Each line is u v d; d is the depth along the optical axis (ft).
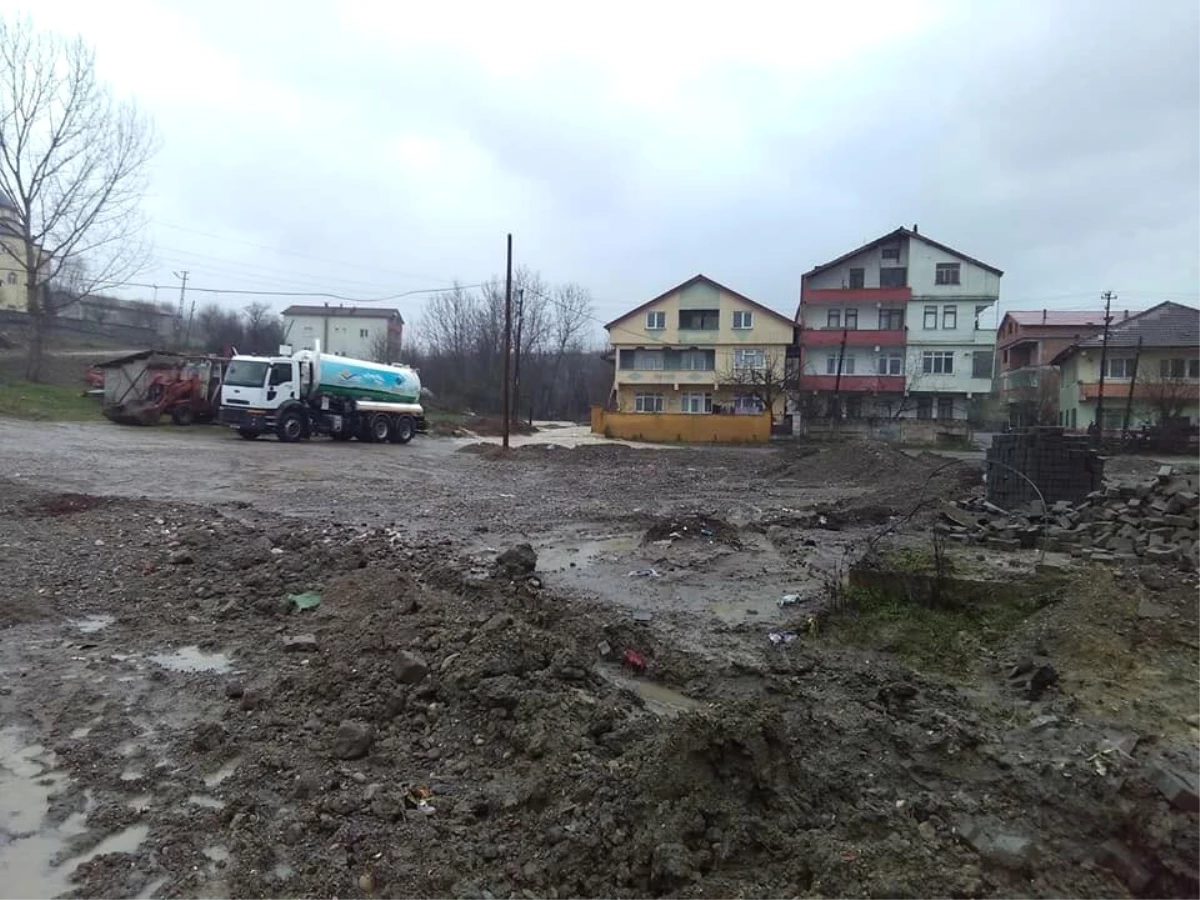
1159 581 22.24
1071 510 32.81
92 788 12.08
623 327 175.73
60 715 14.70
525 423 166.71
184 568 25.26
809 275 166.20
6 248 118.62
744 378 159.84
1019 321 201.77
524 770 12.32
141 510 35.63
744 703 12.42
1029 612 21.03
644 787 10.77
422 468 69.41
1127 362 153.69
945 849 10.20
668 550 31.96
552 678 15.43
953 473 58.34
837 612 21.63
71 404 101.24
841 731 13.70
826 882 9.11
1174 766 12.66
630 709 14.92
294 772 12.44
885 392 161.79
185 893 9.56
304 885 9.67
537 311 223.30
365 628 18.28
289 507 42.24
